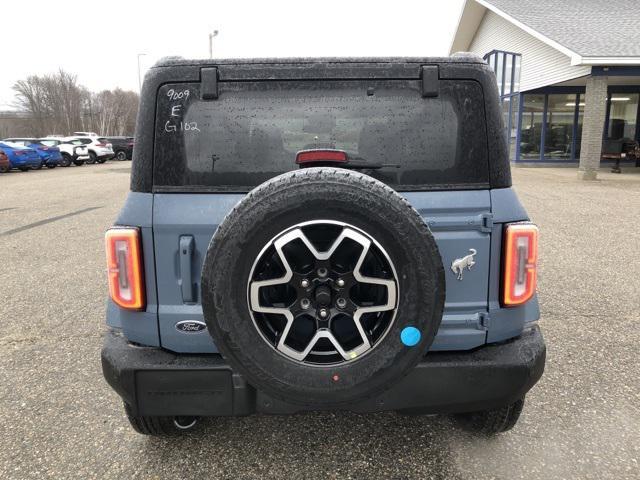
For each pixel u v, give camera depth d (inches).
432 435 115.8
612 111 877.2
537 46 810.2
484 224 88.4
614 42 645.9
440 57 88.4
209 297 77.7
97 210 455.2
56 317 193.6
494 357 90.3
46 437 116.3
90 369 149.9
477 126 88.8
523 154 904.3
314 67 88.0
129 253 87.7
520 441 113.2
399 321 78.5
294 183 76.4
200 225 87.2
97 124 3622.0
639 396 131.5
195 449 111.4
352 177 76.9
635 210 418.3
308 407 82.8
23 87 3267.7
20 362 154.8
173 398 88.9
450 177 89.4
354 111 88.7
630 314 188.5
